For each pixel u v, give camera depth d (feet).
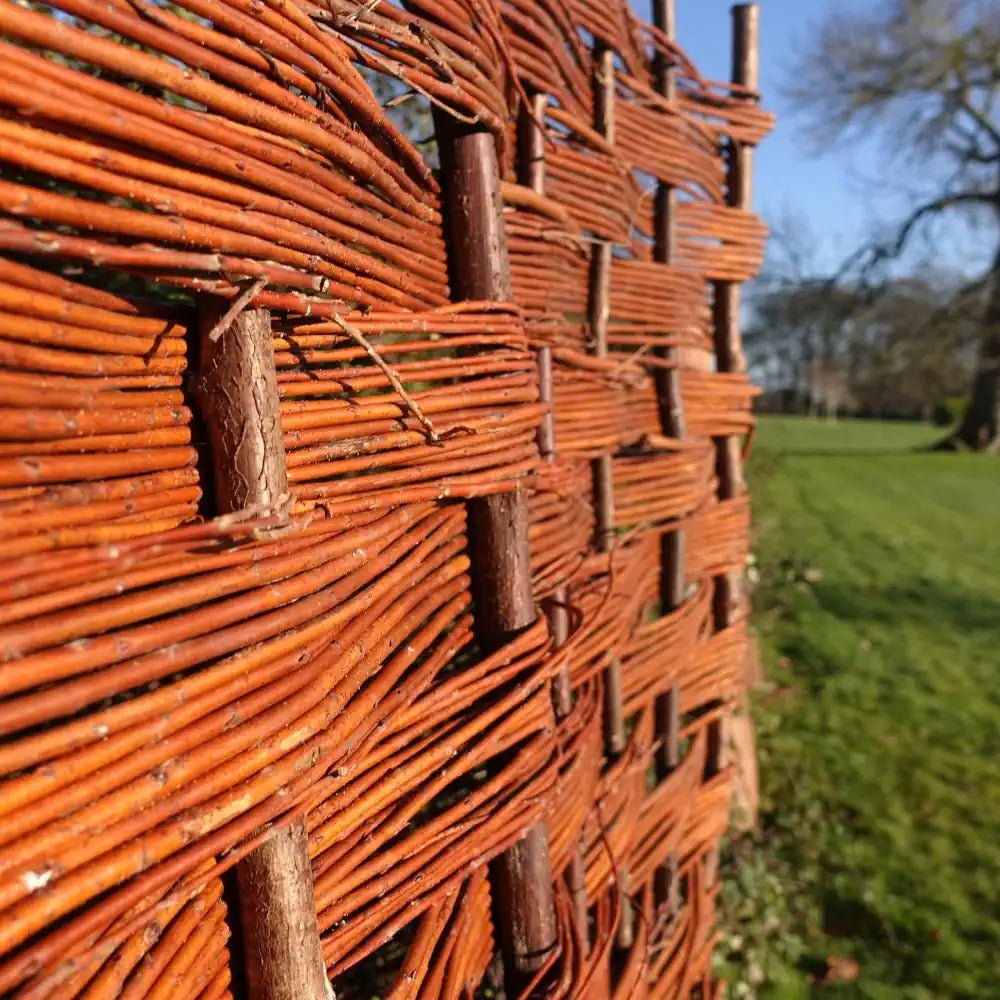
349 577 4.10
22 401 2.74
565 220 6.73
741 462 10.28
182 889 3.14
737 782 13.17
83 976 2.82
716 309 9.93
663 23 8.50
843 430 114.01
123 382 3.18
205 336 3.43
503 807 5.29
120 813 2.84
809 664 21.93
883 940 11.86
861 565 32.96
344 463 4.22
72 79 2.69
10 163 2.60
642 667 8.20
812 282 72.28
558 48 6.43
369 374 4.43
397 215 4.80
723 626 10.19
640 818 8.02
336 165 4.04
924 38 69.56
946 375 86.79
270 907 3.59
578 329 7.17
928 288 81.20
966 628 25.16
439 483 4.83
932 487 56.29
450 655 5.26
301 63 3.57
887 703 19.58
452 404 4.95
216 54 3.19
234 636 3.31
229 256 3.30
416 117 8.23
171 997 3.25
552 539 6.49
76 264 3.13
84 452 3.02
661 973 8.17
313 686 3.69
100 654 2.81
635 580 8.13
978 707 19.38
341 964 4.24
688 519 9.00
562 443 6.88
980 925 12.07
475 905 5.51
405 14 4.42
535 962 5.71
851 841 14.12
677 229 8.78
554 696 6.33
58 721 4.97
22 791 2.56
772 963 11.22
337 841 4.22
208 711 3.21
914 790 15.72
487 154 5.40
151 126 2.93
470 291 5.49
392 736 4.61
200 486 3.55
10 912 2.49
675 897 8.84
